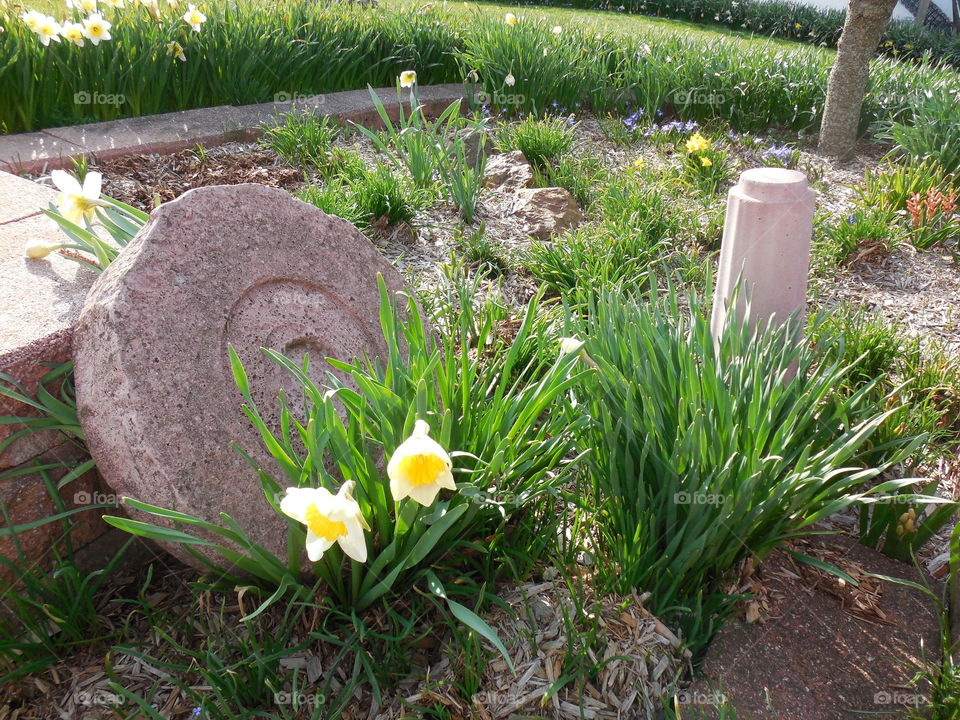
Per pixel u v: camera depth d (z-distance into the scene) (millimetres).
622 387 2539
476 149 6133
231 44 6191
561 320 3721
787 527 2578
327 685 2170
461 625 2379
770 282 3111
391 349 2381
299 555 2270
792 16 16906
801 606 2662
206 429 2236
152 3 5906
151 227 2342
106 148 4973
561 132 6230
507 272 4621
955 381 3688
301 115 5906
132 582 2562
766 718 2264
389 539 2320
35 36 5164
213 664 2162
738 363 2611
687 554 2346
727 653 2455
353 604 2334
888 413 2426
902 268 5062
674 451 2322
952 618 2646
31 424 2262
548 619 2379
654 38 9125
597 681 2246
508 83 6844
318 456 2092
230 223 2539
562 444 2574
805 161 6902
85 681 2232
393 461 1744
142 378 2146
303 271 2729
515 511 2672
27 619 2236
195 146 5406
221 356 2371
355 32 7195
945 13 20562
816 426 2914
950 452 3406
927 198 5535
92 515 2514
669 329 2951
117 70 5531
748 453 2408
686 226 5230
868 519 3010
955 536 2621
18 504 2303
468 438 2488
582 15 16219
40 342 2287
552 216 5191
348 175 5141
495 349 3600
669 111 7914
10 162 4562
